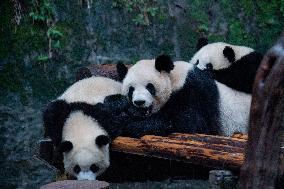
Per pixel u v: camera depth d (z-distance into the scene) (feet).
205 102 33.94
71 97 34.73
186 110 32.91
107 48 52.11
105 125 33.04
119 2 53.47
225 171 23.38
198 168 34.30
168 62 32.73
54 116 34.01
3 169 46.62
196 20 56.03
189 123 32.60
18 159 47.09
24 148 47.34
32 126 47.85
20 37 49.29
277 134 18.80
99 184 22.62
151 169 35.19
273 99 18.47
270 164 18.94
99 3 52.75
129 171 34.94
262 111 18.69
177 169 34.96
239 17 57.67
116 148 32.50
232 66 37.81
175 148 27.50
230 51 37.47
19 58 48.78
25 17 49.88
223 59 38.17
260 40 57.88
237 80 36.88
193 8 56.24
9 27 49.16
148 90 32.17
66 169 32.58
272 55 18.42
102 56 51.70
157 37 54.19
